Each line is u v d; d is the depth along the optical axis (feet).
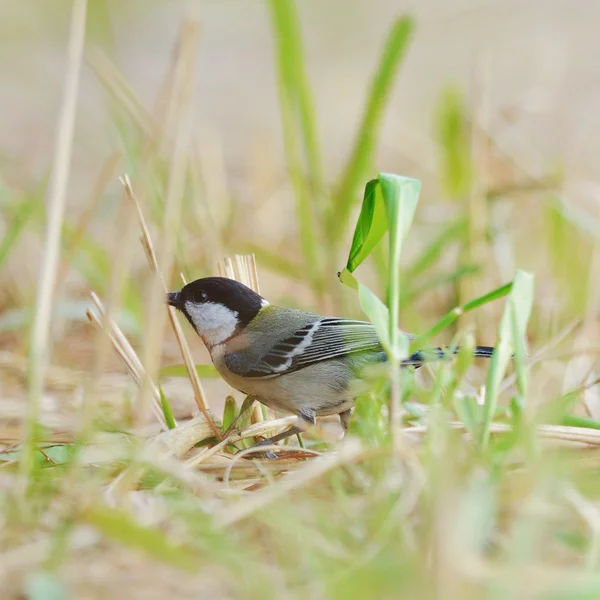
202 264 40.04
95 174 55.16
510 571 15.21
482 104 40.60
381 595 15.24
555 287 37.96
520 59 71.15
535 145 55.52
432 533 15.81
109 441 23.40
